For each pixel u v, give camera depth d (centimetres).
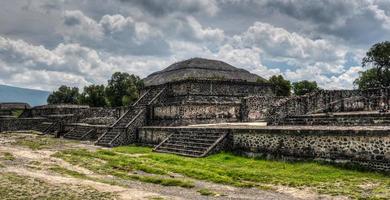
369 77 7156
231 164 2016
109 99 7262
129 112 3894
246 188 1458
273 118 2850
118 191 1362
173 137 2791
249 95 4400
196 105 3522
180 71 6028
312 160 1859
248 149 2216
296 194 1334
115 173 1798
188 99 4012
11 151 2772
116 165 2016
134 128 3466
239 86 4353
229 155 2252
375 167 1616
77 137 4231
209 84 4162
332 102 3344
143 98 4391
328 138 1805
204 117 3566
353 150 1705
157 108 3716
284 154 2000
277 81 6178
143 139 3306
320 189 1388
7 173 1769
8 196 1267
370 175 1576
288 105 2992
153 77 6794
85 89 7931
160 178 1617
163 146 2738
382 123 2134
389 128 1667
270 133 2078
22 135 4722
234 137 2325
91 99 7744
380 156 1602
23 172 1819
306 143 1902
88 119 5022
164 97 4256
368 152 1648
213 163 2048
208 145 2370
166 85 4338
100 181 1598
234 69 6406
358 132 1677
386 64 6938
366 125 2161
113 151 2792
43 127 5559
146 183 1579
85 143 3628
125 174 1773
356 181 1489
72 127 4706
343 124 2338
